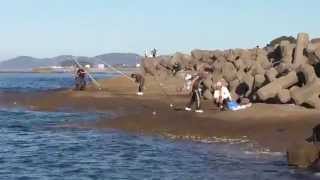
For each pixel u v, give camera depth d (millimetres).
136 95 77062
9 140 40500
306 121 41281
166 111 54156
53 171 28969
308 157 29078
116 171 28812
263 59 69438
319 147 29219
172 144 37500
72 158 32719
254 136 38500
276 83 50438
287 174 27672
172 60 99438
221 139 38531
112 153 34312
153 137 40719
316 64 51656
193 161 31312
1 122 52312
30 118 56062
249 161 31031
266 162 30672
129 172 28547
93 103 69000
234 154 33250
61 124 50219
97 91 83875
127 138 40625
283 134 37812
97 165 30469
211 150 34812
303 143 30234
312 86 47688
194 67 96438
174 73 94312
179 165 30234
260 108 47594
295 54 60781
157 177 27266
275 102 50656
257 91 51469
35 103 72750
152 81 87438
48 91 96250
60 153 34562
